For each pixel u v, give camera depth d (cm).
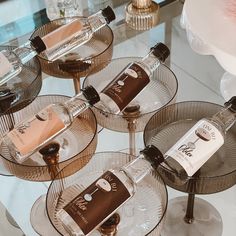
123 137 74
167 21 89
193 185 57
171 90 73
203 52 69
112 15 74
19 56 68
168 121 67
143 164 57
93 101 63
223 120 59
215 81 82
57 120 60
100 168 64
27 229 73
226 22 65
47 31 79
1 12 92
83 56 74
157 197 61
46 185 78
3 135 64
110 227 60
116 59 75
